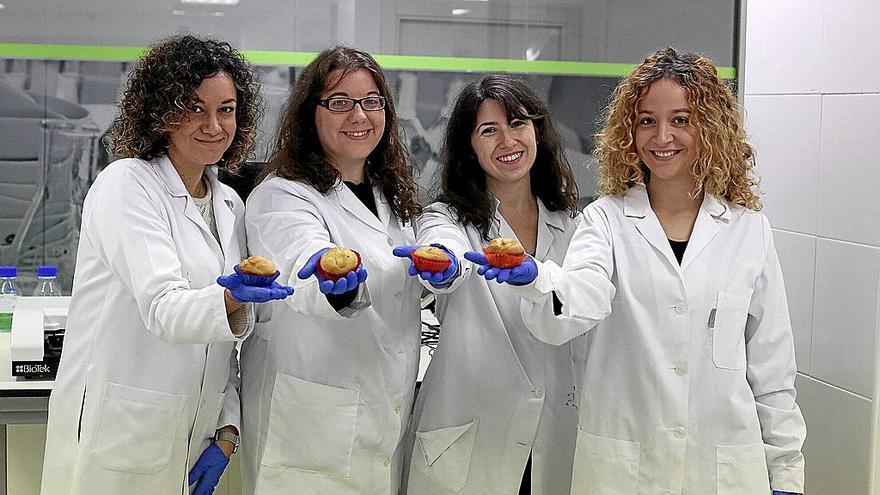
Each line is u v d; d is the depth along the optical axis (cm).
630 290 180
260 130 269
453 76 290
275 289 150
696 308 178
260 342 193
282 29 279
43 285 273
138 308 169
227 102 170
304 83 185
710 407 178
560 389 197
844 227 245
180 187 172
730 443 178
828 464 253
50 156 273
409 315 189
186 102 166
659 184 187
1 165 271
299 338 183
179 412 173
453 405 191
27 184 273
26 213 275
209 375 178
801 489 182
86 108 272
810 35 259
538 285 164
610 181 190
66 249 279
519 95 192
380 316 184
